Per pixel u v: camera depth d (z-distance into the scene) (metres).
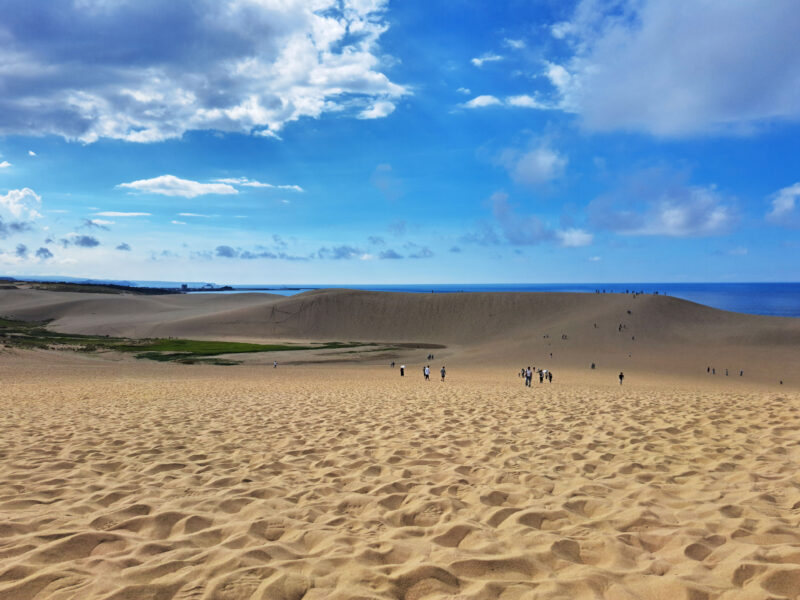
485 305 116.50
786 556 2.98
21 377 27.41
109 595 2.71
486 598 2.70
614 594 2.71
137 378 29.08
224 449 6.76
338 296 123.81
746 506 3.93
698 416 8.29
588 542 3.41
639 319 94.25
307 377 33.34
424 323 113.50
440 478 5.18
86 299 139.88
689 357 69.00
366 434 7.69
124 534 3.67
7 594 2.75
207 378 30.06
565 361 66.19
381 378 33.53
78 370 34.97
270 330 109.56
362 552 3.27
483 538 3.49
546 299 115.25
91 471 5.61
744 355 70.06
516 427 7.94
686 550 3.20
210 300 151.62
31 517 3.99
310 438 7.45
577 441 6.75
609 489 4.60
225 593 2.75
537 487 4.75
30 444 7.05
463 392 16.36
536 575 2.97
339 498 4.57
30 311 128.25
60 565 3.10
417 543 3.47
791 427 7.03
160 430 8.16
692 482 4.72
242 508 4.30
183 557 3.23
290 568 3.03
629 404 10.51
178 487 4.96
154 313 131.75
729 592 2.64
